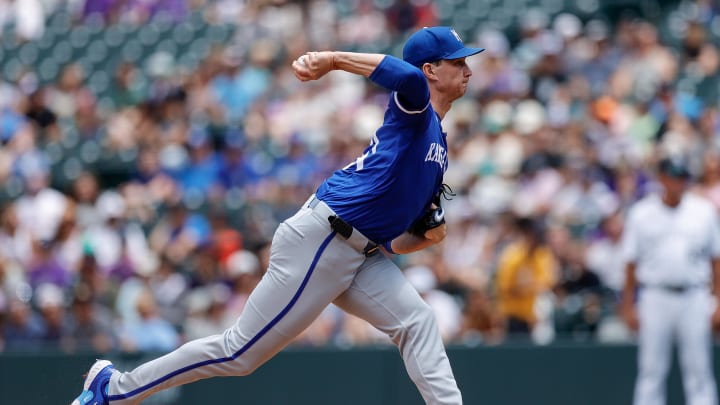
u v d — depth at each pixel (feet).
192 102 167.22
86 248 118.21
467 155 137.39
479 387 97.25
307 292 57.77
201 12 194.18
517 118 141.69
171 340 109.70
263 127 155.63
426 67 59.31
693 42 150.30
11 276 128.88
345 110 152.46
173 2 198.08
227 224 135.13
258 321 58.13
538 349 97.40
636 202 120.47
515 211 115.75
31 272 128.57
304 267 57.47
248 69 168.86
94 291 117.39
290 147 147.02
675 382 97.14
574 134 131.75
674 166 92.38
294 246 57.62
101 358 96.68
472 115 146.00
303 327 58.54
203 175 148.46
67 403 95.55
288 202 135.64
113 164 164.14
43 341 110.73
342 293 59.77
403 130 56.80
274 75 167.12
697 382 93.15
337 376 97.76
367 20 173.58
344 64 55.06
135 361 96.78
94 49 195.62
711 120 131.13
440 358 59.06
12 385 97.09
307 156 145.38
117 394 60.03
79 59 195.83
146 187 149.69
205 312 112.37
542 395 96.73
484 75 150.82
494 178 131.64
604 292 110.93
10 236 144.15
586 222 121.70
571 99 143.43
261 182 145.48
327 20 177.99
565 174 127.34
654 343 93.66
